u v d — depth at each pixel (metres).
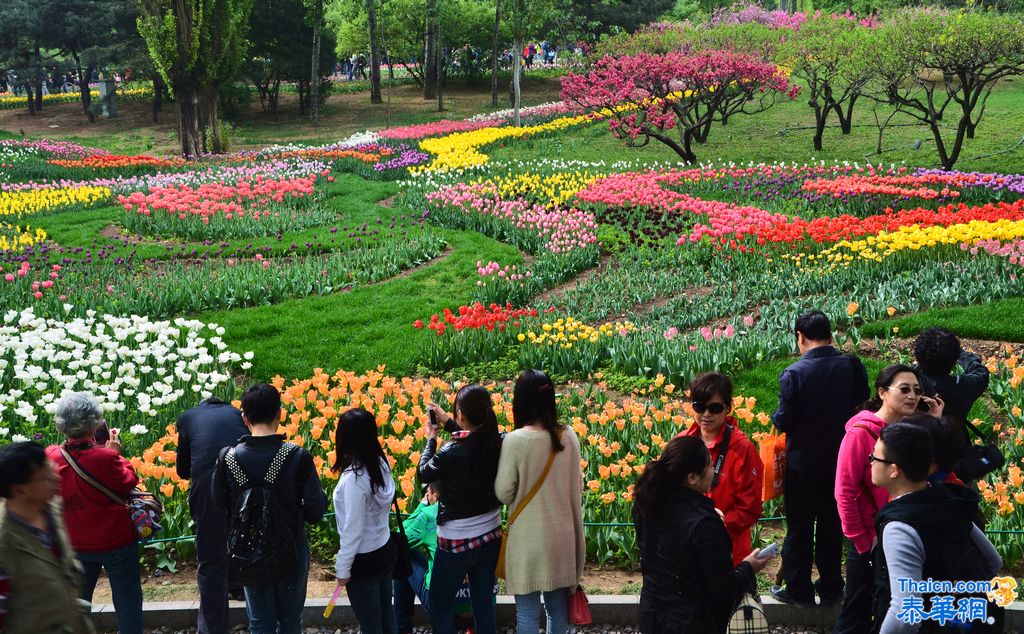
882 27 25.41
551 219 17.83
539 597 4.83
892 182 20.45
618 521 6.53
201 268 16.23
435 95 58.34
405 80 66.19
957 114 32.41
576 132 36.12
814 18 30.48
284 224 20.47
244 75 49.97
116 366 10.49
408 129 38.25
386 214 21.89
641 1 54.69
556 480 4.73
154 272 15.95
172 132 49.38
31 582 3.49
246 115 53.53
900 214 15.93
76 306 13.21
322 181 26.52
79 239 19.30
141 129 50.84
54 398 8.84
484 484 4.74
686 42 29.45
